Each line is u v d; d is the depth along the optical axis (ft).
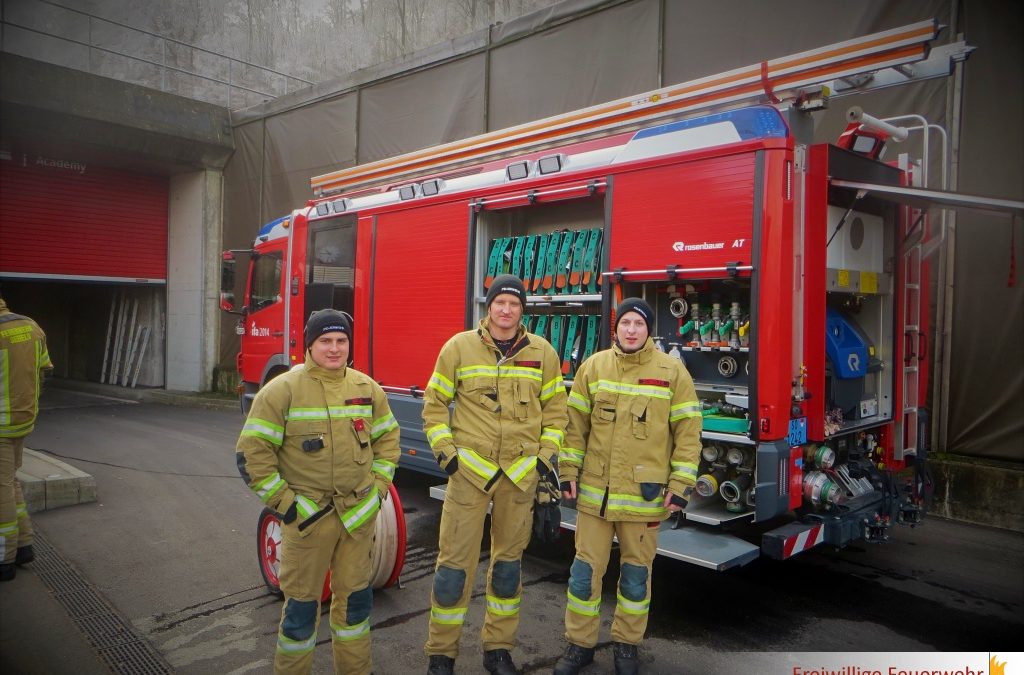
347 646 9.49
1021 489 18.29
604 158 14.52
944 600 13.83
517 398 10.47
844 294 15.37
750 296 12.19
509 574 10.54
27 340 14.37
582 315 15.51
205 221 46.91
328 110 41.16
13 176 42.06
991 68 19.99
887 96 21.80
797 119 12.91
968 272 20.53
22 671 10.55
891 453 15.79
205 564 15.29
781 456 12.10
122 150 42.19
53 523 18.25
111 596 13.51
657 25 27.22
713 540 12.46
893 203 15.43
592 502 10.44
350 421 9.48
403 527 13.52
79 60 41.98
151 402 45.68
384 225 19.89
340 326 9.43
